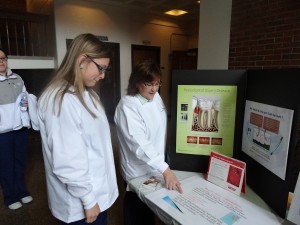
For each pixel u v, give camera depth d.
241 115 1.01
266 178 0.84
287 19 2.92
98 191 1.01
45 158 0.97
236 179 0.91
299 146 0.84
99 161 1.00
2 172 2.14
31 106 2.18
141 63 1.11
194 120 1.08
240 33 3.45
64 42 4.69
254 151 0.92
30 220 2.06
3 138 2.08
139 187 0.98
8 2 4.33
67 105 0.86
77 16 4.83
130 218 1.32
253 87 0.93
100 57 0.90
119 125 1.17
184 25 6.90
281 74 0.74
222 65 3.74
